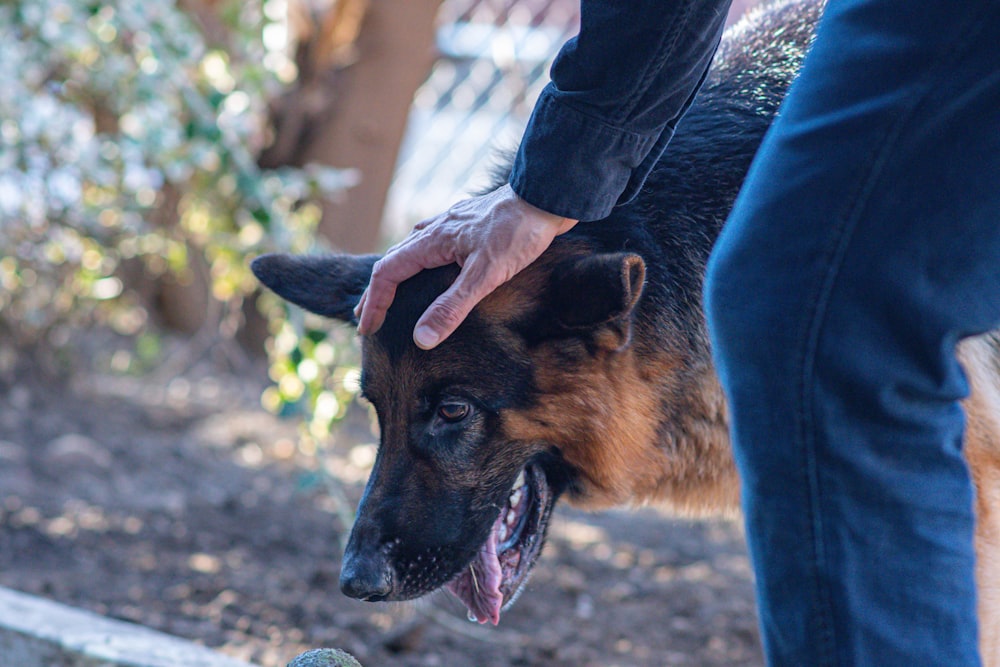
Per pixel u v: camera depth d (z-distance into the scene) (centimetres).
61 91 541
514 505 284
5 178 525
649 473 291
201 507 492
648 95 196
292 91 747
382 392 262
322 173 525
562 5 895
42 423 594
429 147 962
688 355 282
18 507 462
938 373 156
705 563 471
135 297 737
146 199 591
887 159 154
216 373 759
